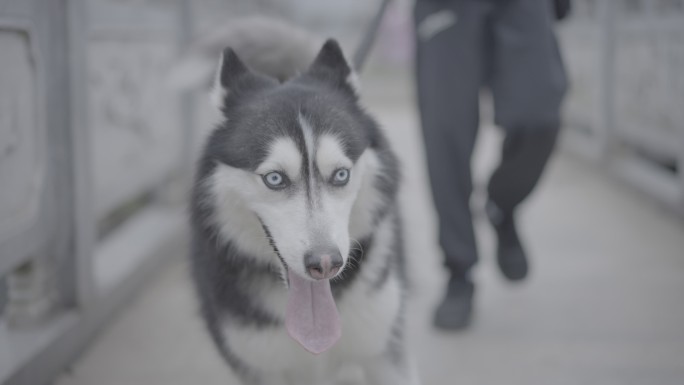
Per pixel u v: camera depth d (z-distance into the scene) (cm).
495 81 298
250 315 209
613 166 594
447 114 293
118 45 372
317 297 197
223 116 213
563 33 770
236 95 218
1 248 237
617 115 596
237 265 212
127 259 367
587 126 698
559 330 310
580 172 638
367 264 214
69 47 279
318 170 192
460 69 290
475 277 381
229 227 209
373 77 1680
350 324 212
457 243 303
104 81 353
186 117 502
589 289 357
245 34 300
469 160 300
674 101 470
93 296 307
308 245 181
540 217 498
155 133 439
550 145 292
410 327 316
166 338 311
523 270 330
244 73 224
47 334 269
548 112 282
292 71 285
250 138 197
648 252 410
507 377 270
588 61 675
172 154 479
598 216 492
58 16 276
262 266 212
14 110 245
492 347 295
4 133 237
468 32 289
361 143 203
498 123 294
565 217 495
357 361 228
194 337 311
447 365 280
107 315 327
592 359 281
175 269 410
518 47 281
